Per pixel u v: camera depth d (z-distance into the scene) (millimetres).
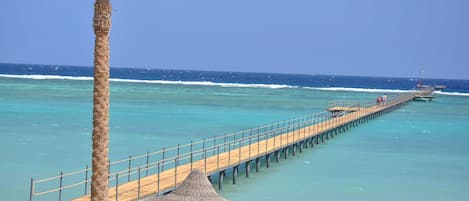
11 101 89688
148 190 28891
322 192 34938
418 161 46438
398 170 42500
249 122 71500
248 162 39406
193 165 35812
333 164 44438
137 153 46281
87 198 27281
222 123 69625
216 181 37938
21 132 55562
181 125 66000
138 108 86750
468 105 115188
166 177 32250
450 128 71500
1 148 46500
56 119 66938
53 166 40094
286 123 70688
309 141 54406
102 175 19109
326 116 74500
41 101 91312
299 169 42469
